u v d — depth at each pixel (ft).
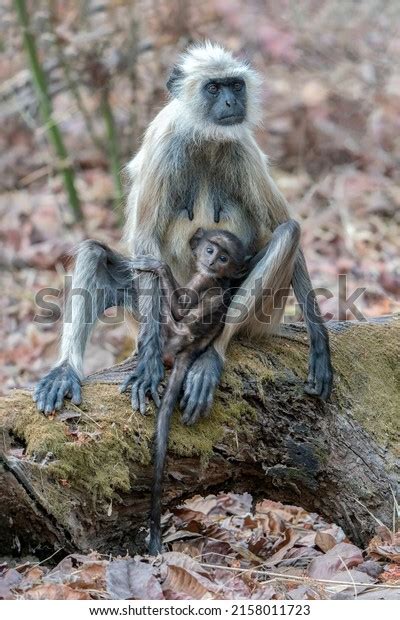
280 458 26.27
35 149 55.42
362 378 27.43
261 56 57.72
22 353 39.78
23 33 46.16
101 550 24.47
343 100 55.98
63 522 23.68
